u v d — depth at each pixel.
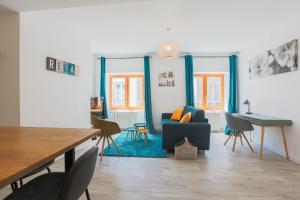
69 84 3.51
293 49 3.18
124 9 2.85
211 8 2.83
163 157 3.44
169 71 5.90
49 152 0.95
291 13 3.03
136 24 3.46
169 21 3.33
